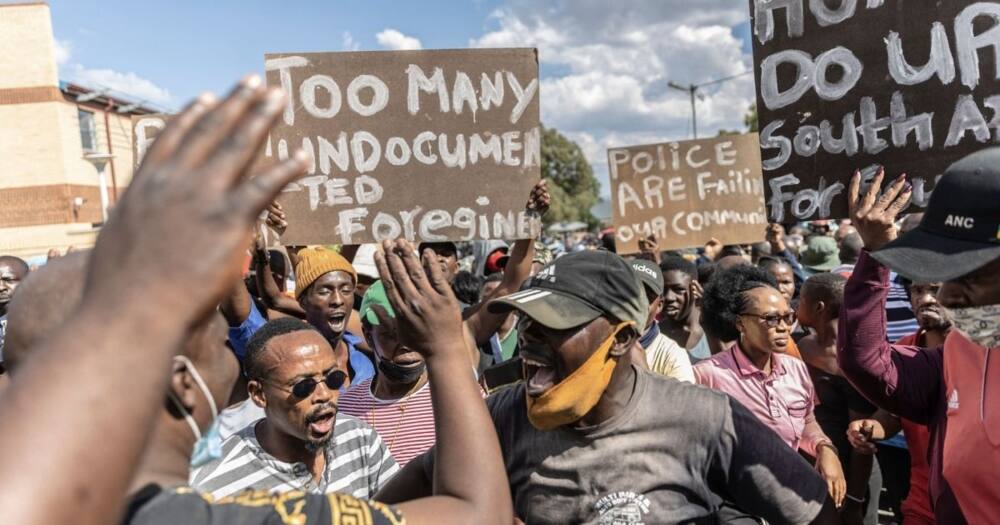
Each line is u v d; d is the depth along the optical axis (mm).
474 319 3418
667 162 6297
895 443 3898
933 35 2480
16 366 1048
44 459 585
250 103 692
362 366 4078
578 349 1795
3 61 23969
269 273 4039
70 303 1020
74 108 25375
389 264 1302
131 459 629
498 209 3303
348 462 2678
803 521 1868
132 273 649
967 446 1789
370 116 3246
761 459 1849
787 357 3617
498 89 3295
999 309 1695
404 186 3268
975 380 1823
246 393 2934
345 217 3252
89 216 25844
